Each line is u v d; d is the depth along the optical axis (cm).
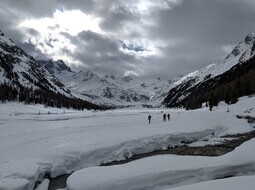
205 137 5119
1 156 3338
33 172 2689
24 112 13700
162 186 2345
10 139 4622
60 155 3375
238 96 12362
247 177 2178
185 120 6894
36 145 3966
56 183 2894
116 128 5669
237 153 2717
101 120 8469
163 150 4328
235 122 6488
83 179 2452
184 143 4791
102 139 4278
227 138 4816
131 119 8512
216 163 2591
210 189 1986
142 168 2570
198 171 2461
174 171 2441
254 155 2625
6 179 2459
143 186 2333
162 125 5912
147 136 4488
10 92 17688
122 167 2673
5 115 11638
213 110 10500
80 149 3647
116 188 2309
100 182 2352
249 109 8506
